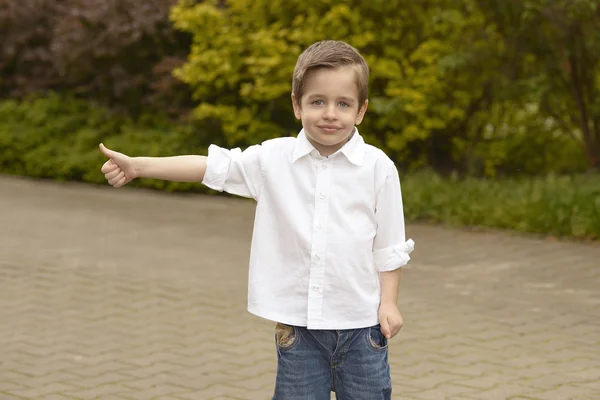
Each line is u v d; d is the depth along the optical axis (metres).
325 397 3.97
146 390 6.14
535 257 9.95
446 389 6.11
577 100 13.27
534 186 11.97
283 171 3.89
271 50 13.62
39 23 18.20
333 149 3.87
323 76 3.68
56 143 16.47
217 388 6.18
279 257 3.91
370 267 3.92
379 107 13.01
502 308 8.09
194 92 15.53
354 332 3.89
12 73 18.67
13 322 7.80
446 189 12.36
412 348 7.00
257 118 14.69
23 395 6.04
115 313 8.08
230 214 12.95
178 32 15.79
